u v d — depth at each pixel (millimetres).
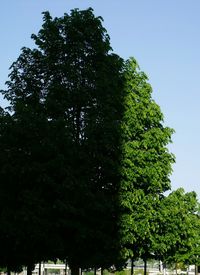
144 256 23969
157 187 22953
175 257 29266
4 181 21266
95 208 20641
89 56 24266
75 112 23281
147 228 21578
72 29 24438
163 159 23734
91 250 21453
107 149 21922
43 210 20156
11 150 21250
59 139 21078
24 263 23266
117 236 21359
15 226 20297
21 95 24188
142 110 23656
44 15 25109
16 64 24625
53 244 20234
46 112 22594
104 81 23172
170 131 24250
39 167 20547
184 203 23953
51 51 24297
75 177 20922
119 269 23234
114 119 22703
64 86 23094
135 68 24688
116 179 22156
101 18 24953
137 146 22688
